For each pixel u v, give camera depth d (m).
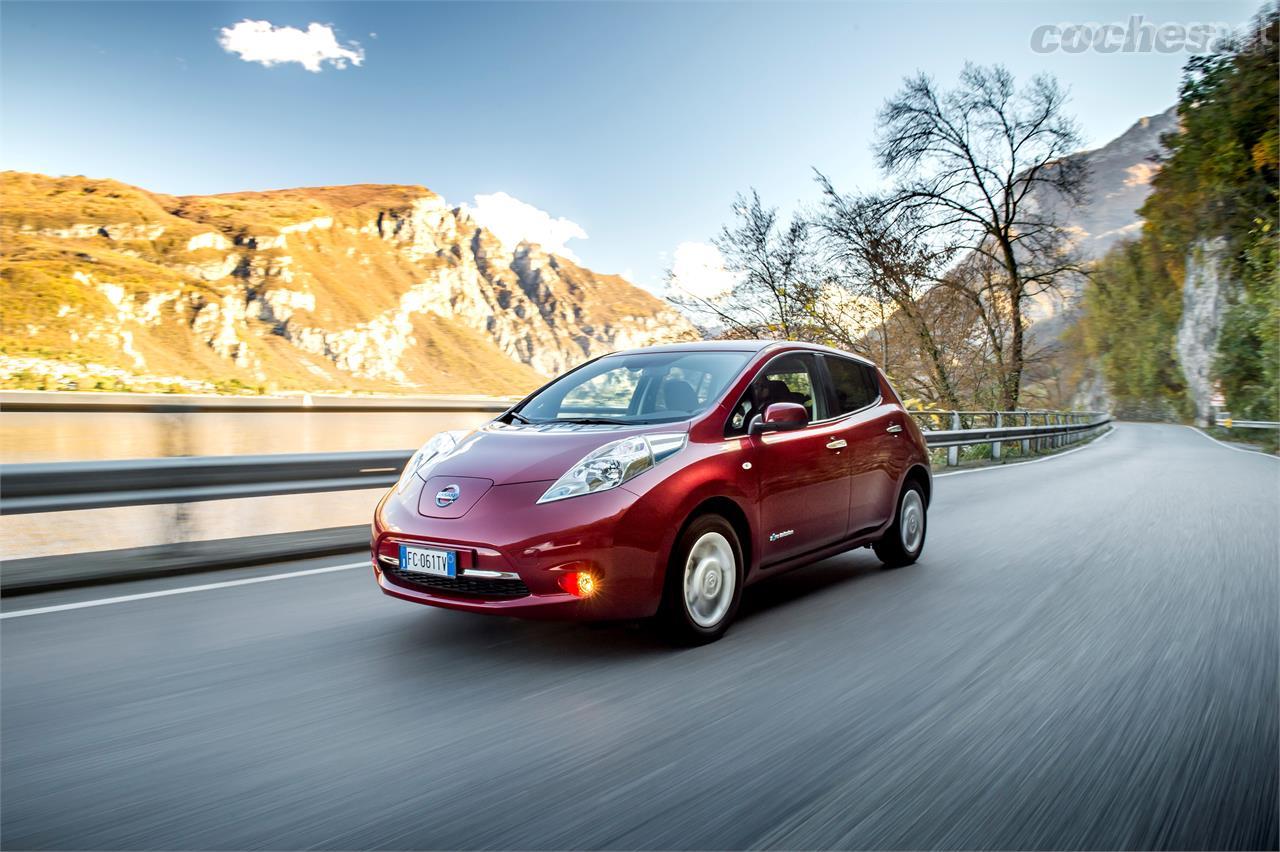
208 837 1.99
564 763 2.43
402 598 3.59
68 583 4.61
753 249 17.14
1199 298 57.88
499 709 2.88
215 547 5.40
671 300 17.61
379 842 1.97
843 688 3.12
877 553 5.45
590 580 3.33
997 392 24.03
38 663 3.33
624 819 2.10
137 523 11.90
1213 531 6.91
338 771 2.37
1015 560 5.68
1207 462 16.34
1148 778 2.36
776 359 4.58
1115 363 83.62
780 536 4.17
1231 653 3.59
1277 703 2.99
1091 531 6.90
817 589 4.80
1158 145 37.84
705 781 2.32
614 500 3.41
